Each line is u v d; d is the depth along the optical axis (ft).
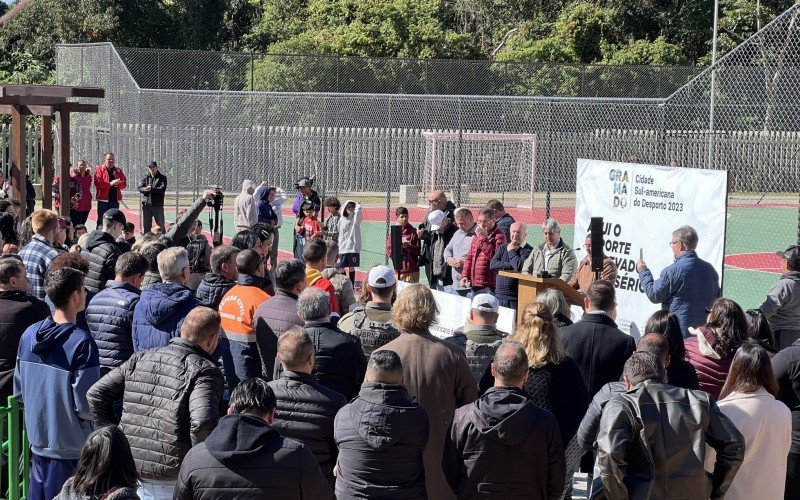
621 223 34.81
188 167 98.27
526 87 126.11
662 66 125.70
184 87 123.65
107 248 28.09
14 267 21.34
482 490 15.44
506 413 15.23
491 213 40.16
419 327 18.66
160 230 39.29
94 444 12.50
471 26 164.96
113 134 98.63
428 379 18.21
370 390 15.64
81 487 12.37
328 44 144.56
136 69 122.01
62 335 18.56
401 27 147.33
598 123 112.88
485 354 20.22
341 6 151.64
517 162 102.73
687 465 14.79
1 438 19.99
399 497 15.48
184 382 16.80
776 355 19.38
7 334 20.93
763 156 88.07
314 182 86.84
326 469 16.74
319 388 16.69
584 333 20.68
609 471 14.74
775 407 16.63
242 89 124.47
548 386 18.11
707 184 31.96
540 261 36.81
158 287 20.66
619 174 34.81
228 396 22.31
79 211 73.10
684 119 101.96
